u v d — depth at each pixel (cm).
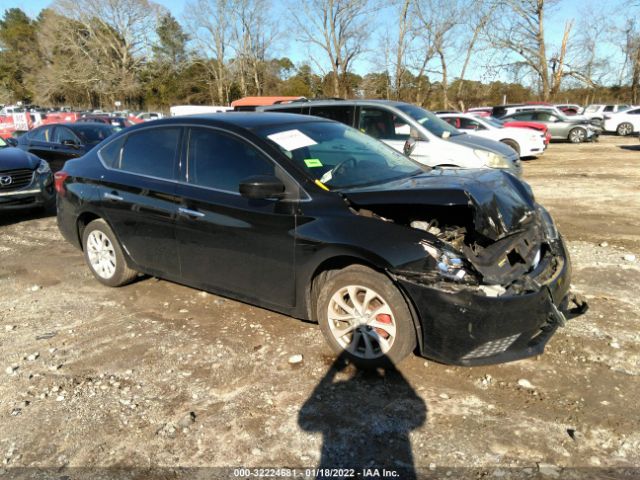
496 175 394
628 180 1076
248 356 366
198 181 414
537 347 317
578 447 266
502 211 339
